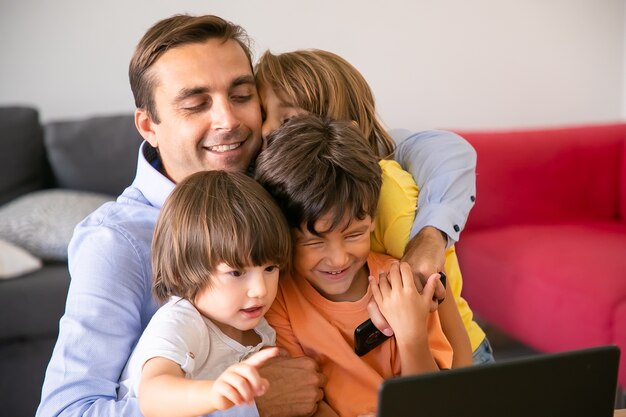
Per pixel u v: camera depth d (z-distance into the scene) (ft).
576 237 9.06
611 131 10.19
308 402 3.85
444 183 4.66
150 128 4.71
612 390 3.03
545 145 9.86
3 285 7.99
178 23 4.42
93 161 9.76
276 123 4.92
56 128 9.88
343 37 11.07
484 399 2.87
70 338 4.01
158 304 4.21
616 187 10.14
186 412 3.14
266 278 3.79
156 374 3.43
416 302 3.80
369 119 5.13
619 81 12.31
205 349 3.76
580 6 11.92
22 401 8.09
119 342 4.08
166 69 4.36
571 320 7.95
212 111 4.39
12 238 8.67
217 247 3.64
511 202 9.75
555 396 2.95
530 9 11.72
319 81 4.85
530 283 8.50
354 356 4.01
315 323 4.09
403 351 3.79
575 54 12.06
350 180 3.83
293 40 10.89
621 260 8.21
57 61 10.37
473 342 5.00
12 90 10.32
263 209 3.71
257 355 2.95
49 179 9.95
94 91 10.54
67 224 8.80
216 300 3.76
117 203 4.59
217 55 4.37
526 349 9.83
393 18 11.19
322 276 4.04
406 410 2.78
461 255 9.66
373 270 4.28
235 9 10.62
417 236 4.39
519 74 11.87
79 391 3.91
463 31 11.51
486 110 11.85
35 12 10.18
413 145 5.14
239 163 4.54
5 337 7.97
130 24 10.46
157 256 3.87
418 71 11.44
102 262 4.16
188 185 3.84
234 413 3.68
